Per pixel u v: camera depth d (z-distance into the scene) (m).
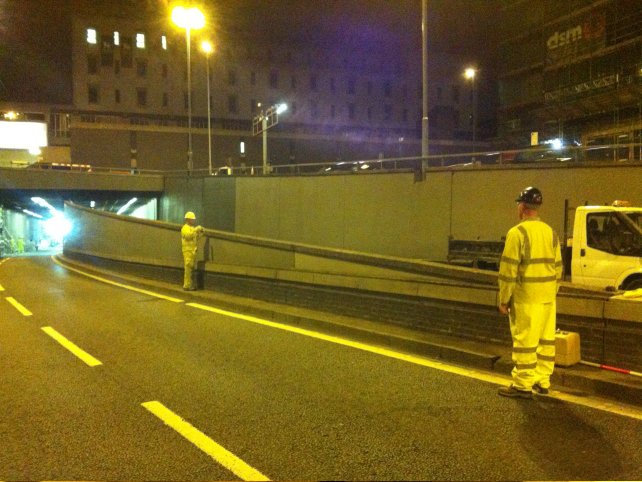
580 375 5.57
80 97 77.62
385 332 7.72
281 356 7.15
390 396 5.48
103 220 19.47
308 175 25.86
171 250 14.55
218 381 6.09
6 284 15.67
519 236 5.19
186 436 4.52
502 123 59.31
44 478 3.80
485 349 6.68
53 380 6.20
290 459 4.07
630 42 39.88
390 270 8.37
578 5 45.19
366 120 91.62
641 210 9.81
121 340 8.23
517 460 4.00
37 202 45.38
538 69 53.78
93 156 62.94
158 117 79.88
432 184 20.70
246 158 68.81
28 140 59.62
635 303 5.61
